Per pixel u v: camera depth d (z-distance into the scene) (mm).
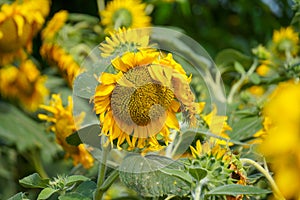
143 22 3166
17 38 3402
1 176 3637
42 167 3516
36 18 3375
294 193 2244
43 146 3439
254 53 3064
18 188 3670
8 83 3631
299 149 2254
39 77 3648
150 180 1989
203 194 1949
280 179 2248
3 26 3348
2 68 3600
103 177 2064
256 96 2977
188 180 1950
